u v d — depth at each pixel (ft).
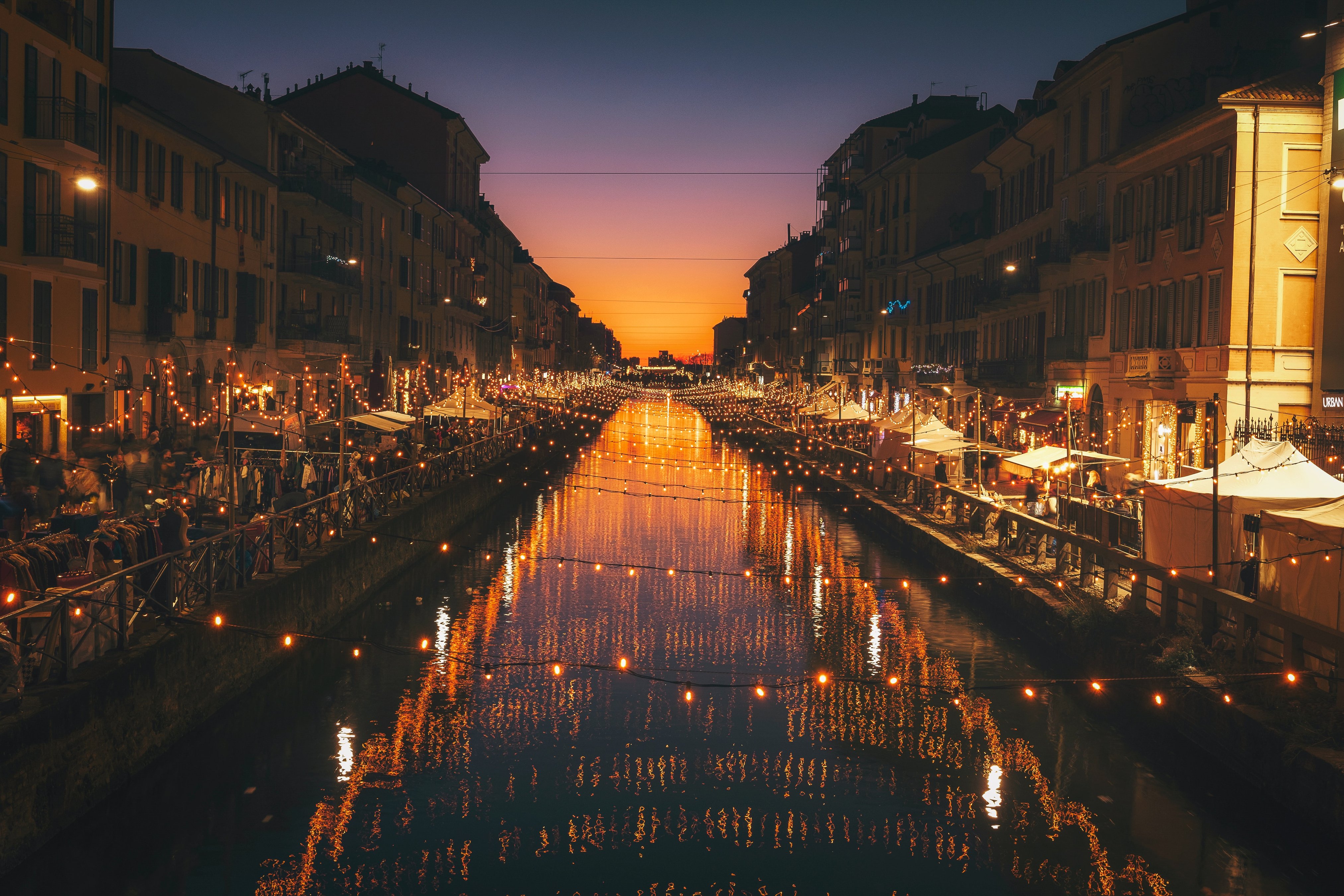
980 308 162.81
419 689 62.85
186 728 48.16
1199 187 95.09
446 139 228.43
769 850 43.32
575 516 132.77
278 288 142.92
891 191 234.79
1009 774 51.29
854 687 64.28
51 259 82.84
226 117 130.93
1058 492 91.04
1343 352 83.30
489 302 300.20
